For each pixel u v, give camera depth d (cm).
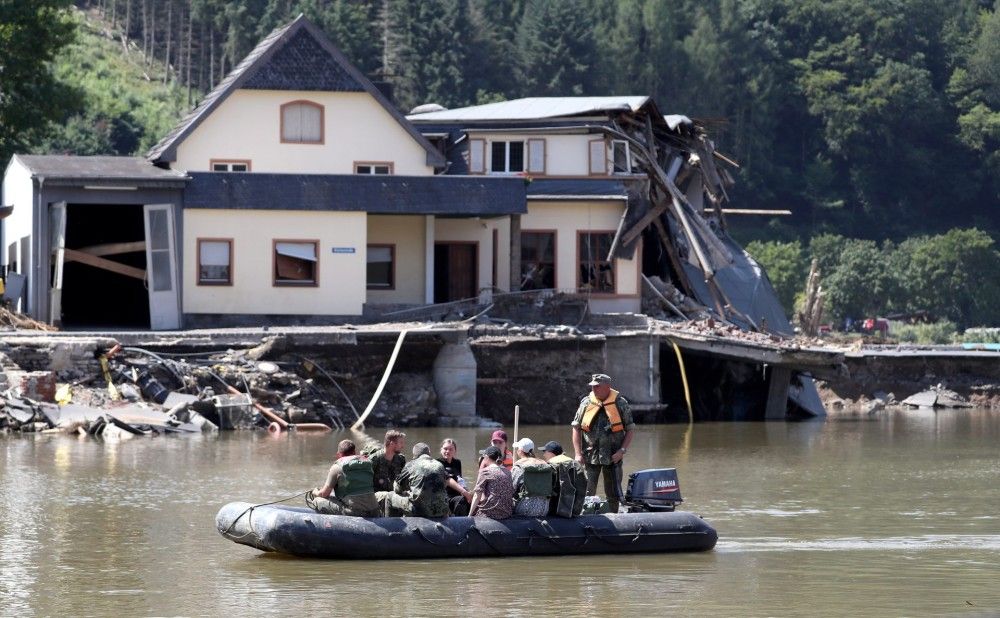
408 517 6712
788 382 15275
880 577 6462
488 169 17050
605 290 16688
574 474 6850
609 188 16825
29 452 10419
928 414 16912
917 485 9694
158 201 14812
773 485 9625
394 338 13200
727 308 17050
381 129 16425
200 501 8300
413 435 12319
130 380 12294
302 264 15162
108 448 10762
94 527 7481
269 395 12581
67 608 5781
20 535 7262
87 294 17300
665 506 7150
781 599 6009
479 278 16650
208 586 6141
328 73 16288
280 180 15062
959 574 6550
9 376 11875
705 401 15450
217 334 13100
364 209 15150
